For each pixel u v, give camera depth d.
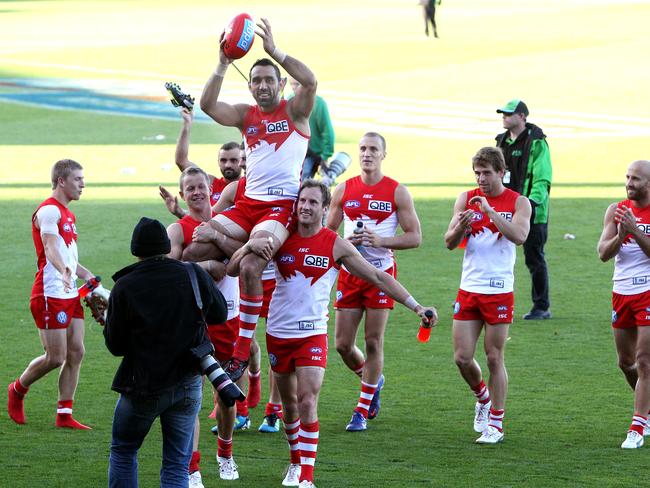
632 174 32.34
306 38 181.12
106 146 101.00
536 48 162.38
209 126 112.81
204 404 37.06
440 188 83.00
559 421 34.16
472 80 138.12
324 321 28.17
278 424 34.22
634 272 31.94
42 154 96.94
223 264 29.47
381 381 34.44
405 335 46.50
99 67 157.00
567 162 93.00
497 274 32.47
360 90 133.50
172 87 34.88
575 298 52.91
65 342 32.72
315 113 56.84
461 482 27.69
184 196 29.97
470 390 38.28
